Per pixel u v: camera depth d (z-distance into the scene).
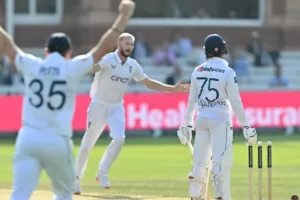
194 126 33.97
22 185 24.80
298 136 82.50
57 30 102.62
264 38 107.88
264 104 84.50
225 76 32.62
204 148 33.34
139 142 76.75
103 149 69.69
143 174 52.56
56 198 25.97
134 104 81.88
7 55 25.41
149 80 39.53
